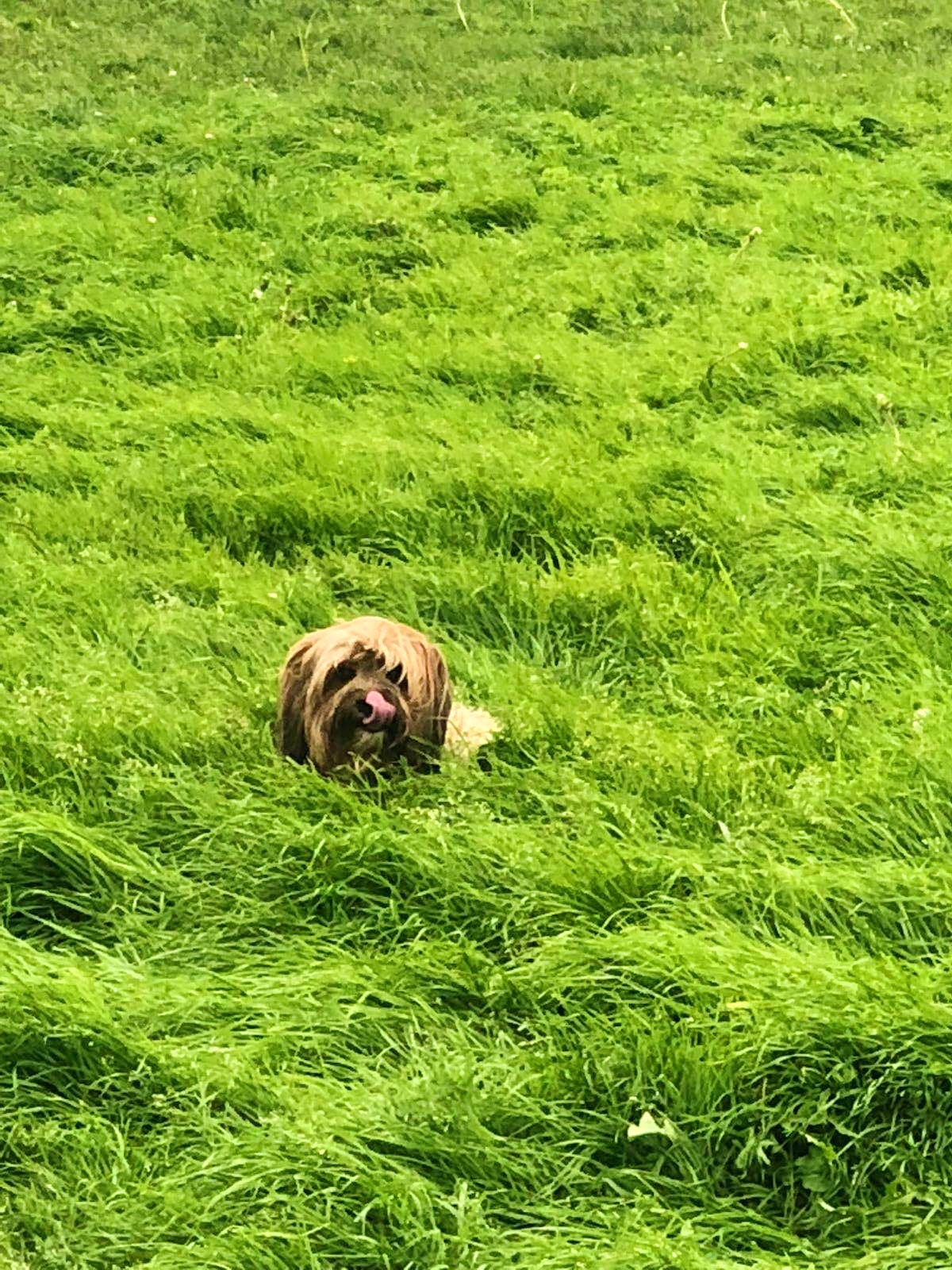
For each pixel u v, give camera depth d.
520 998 4.22
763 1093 3.83
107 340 9.81
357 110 15.07
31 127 14.51
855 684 5.69
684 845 4.81
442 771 5.10
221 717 5.44
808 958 4.14
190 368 9.38
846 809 4.84
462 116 15.24
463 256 11.31
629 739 5.30
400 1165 3.65
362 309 10.47
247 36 18.45
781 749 5.35
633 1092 3.83
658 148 14.12
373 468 7.60
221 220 12.19
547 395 8.84
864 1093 3.78
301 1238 3.45
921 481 7.37
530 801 5.04
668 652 6.14
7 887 4.64
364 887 4.67
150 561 6.92
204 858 4.79
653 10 19.41
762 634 6.08
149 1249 3.49
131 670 5.79
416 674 5.10
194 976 4.36
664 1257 3.38
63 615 6.31
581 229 11.88
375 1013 4.14
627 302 10.25
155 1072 3.95
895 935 4.37
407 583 6.55
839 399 8.40
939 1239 3.45
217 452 7.94
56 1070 3.97
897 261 10.84
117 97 15.50
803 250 11.41
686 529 6.96
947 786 4.93
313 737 5.05
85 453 7.89
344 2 19.98
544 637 6.29
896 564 6.47
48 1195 3.67
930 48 18.02
